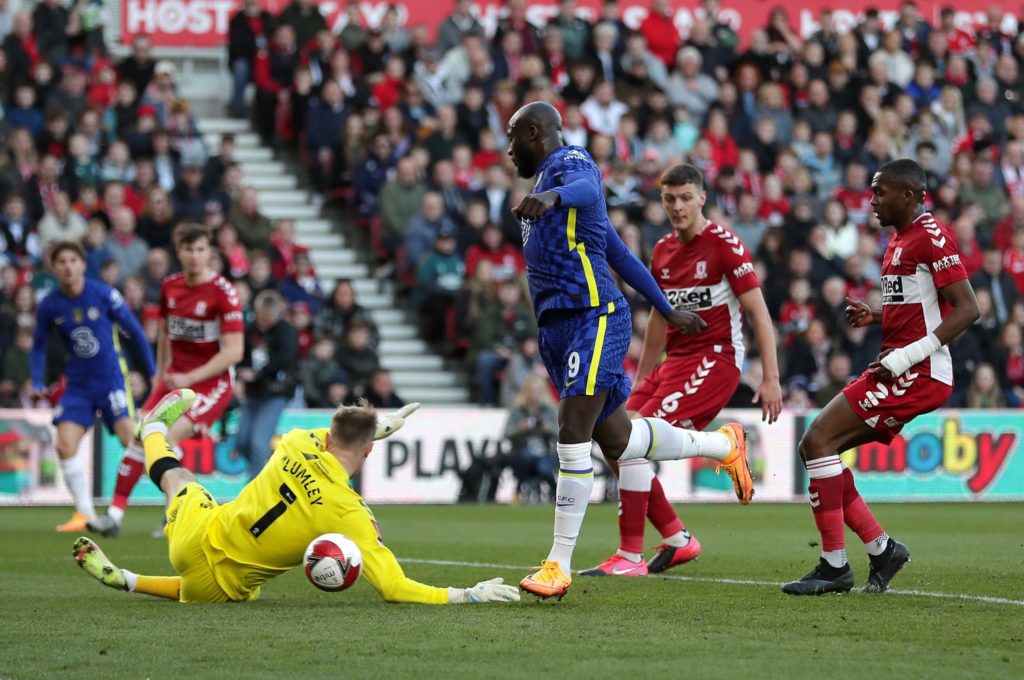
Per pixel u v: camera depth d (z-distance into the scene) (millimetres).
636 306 36750
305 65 43750
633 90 45281
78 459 24844
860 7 50906
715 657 10625
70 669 10164
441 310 38406
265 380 28375
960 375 37969
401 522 27469
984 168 44688
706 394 17891
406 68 44000
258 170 43812
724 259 17656
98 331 24016
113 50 45281
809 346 37250
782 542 22812
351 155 41719
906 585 15703
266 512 13453
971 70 50438
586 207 13383
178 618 12602
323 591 14344
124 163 38469
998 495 37031
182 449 31969
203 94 46344
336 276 41031
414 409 13750
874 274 41500
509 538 23453
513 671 10047
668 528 17531
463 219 39500
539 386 34125
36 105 39781
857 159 45406
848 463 35844
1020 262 42156
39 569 17969
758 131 44594
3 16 42750
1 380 33156
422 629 11922
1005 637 11633
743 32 49656
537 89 42781
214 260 34594
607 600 14078
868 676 9883
